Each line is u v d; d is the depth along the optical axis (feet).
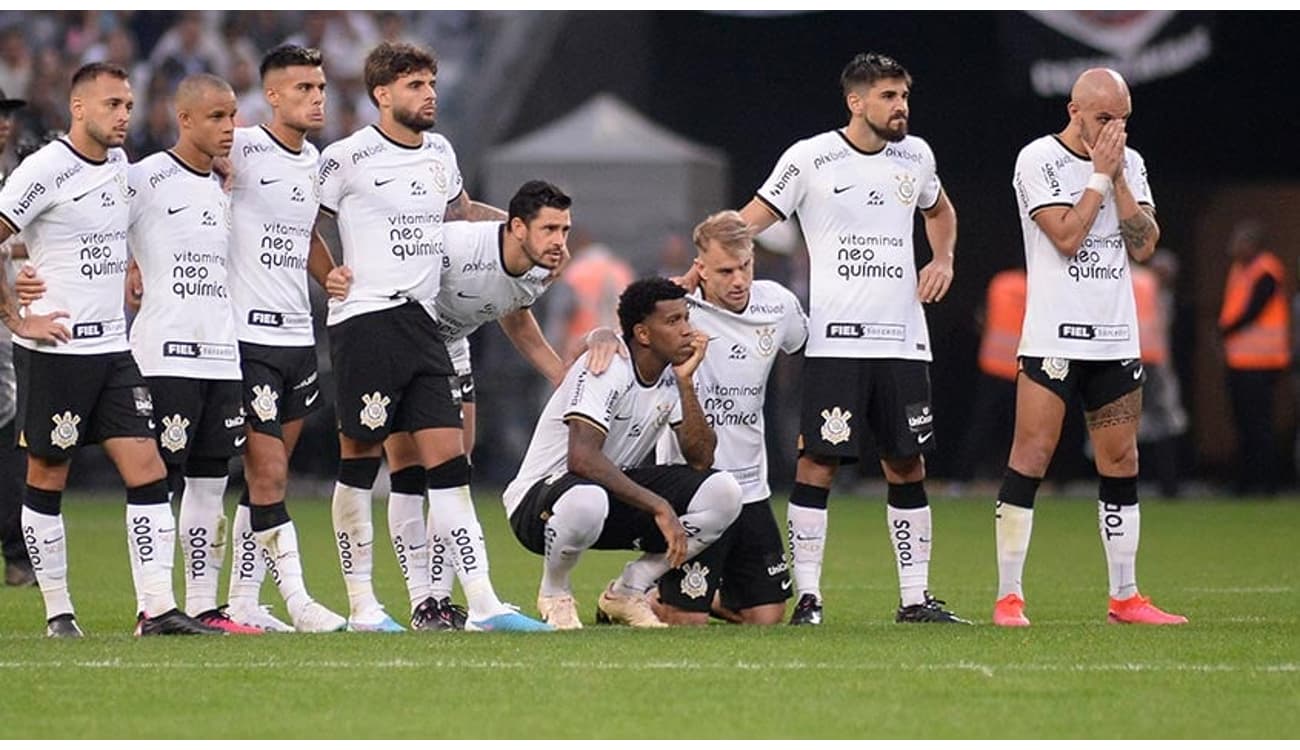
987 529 206.28
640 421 117.50
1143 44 242.17
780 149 268.00
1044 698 89.45
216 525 118.83
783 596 123.54
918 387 123.03
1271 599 138.92
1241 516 224.94
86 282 112.57
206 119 114.52
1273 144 267.59
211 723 84.33
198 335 115.65
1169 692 91.15
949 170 268.82
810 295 123.44
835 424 122.11
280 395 119.75
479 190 267.18
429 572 120.78
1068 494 264.72
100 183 112.47
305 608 117.91
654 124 268.82
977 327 271.49
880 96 121.80
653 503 113.91
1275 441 265.75
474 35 271.08
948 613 123.85
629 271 247.70
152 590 113.80
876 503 250.37
